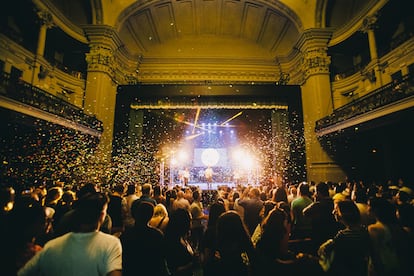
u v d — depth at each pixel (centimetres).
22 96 815
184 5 1608
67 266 141
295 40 1599
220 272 160
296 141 1372
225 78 1689
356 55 1462
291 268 161
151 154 1476
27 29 1173
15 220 163
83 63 1452
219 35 1845
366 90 1230
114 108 1450
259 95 1403
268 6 1531
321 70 1362
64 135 1052
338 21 1444
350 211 197
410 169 1020
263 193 512
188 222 228
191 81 1677
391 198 407
